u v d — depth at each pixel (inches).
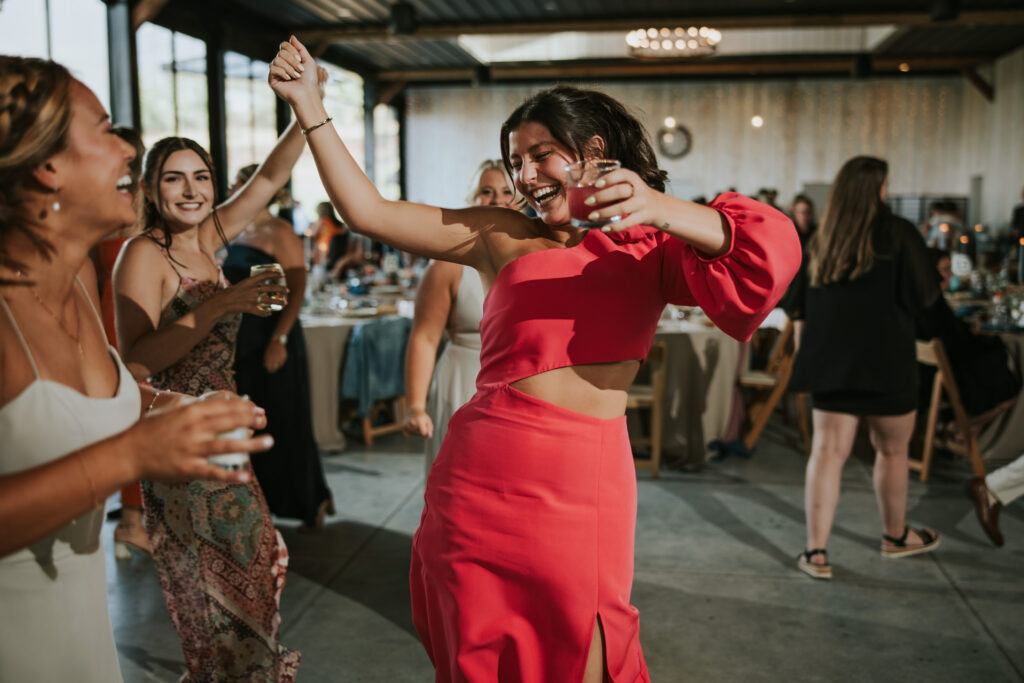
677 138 617.9
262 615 83.2
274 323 141.2
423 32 448.8
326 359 201.5
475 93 631.2
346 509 162.6
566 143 54.8
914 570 129.1
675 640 108.0
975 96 583.2
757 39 566.3
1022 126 503.8
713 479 180.5
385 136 622.2
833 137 605.9
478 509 55.7
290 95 53.5
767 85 607.8
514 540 54.9
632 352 56.3
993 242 482.3
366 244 423.8
